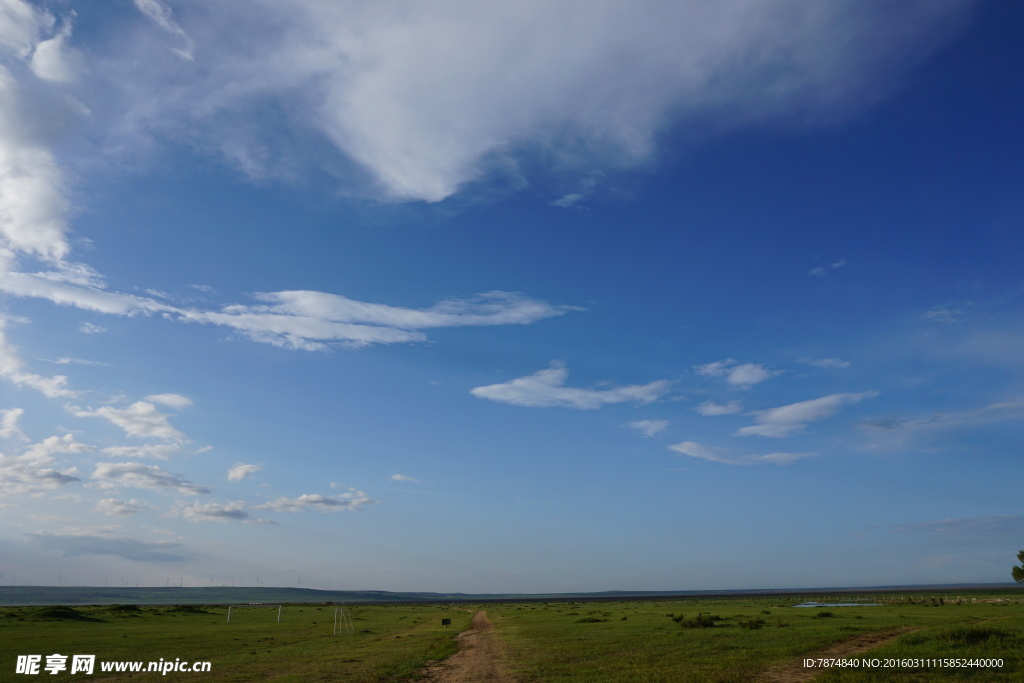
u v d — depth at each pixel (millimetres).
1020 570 112812
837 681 28953
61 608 102000
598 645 49156
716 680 30266
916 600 127562
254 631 79500
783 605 137625
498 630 73875
